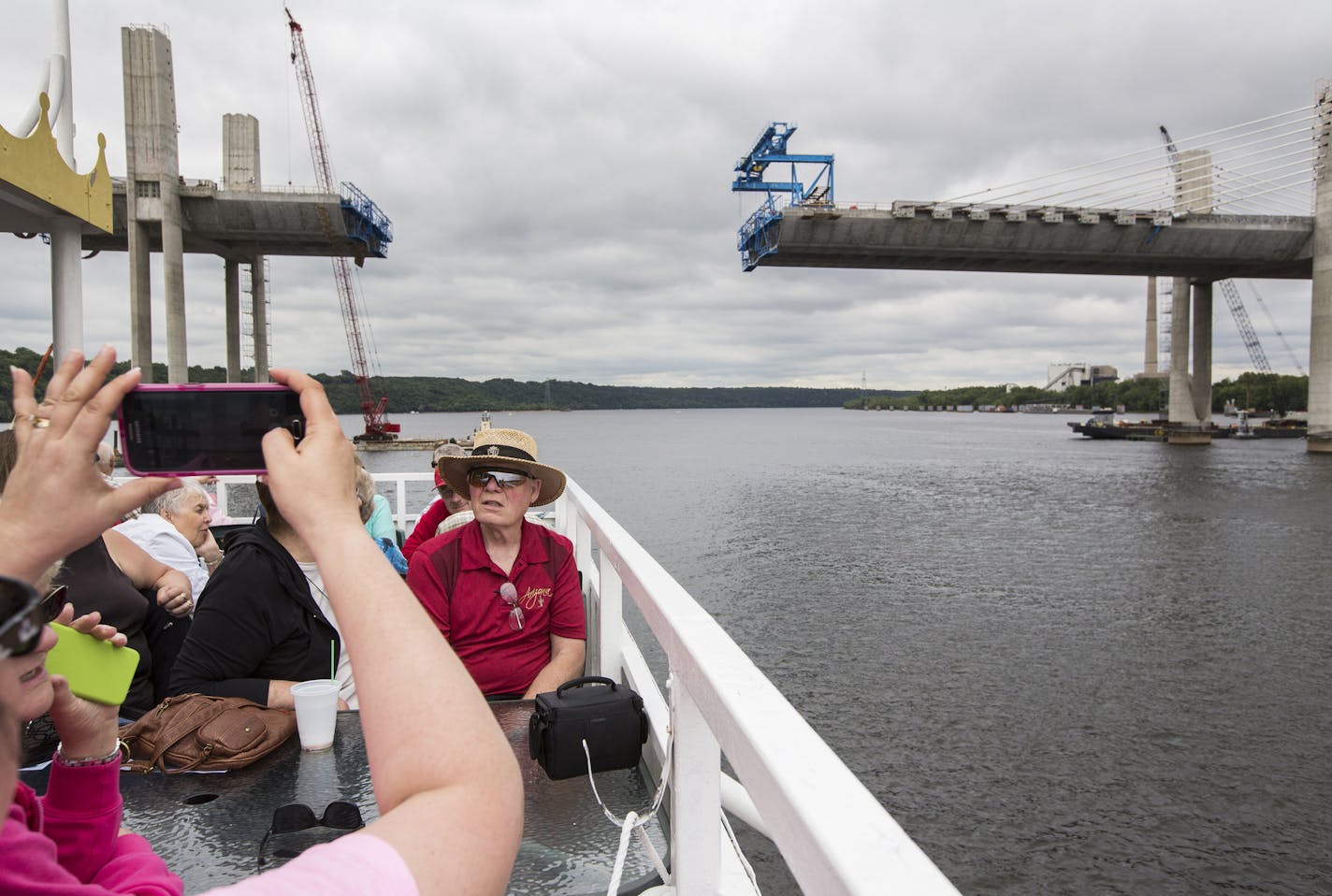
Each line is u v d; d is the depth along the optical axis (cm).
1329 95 7281
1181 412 12044
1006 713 1759
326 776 228
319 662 291
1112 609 2706
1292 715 1750
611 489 6781
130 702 321
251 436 108
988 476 7794
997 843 1234
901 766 1498
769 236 7188
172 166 6116
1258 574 3284
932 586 3044
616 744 233
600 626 340
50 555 78
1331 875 1138
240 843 194
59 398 80
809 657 2159
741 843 1155
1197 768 1494
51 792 127
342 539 81
